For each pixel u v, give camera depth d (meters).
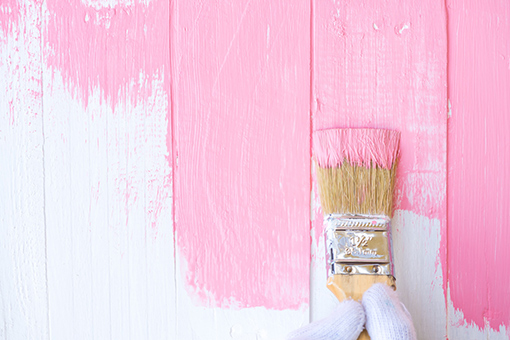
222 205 0.93
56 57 0.92
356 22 0.93
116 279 0.93
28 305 0.93
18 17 0.92
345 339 0.76
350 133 0.87
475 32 0.93
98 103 0.93
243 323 0.93
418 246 0.93
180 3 0.92
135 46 0.92
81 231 0.93
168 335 0.94
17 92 0.92
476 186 0.93
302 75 0.93
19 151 0.92
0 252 0.92
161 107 0.93
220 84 0.93
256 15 0.92
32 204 0.93
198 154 0.93
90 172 0.93
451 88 0.93
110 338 0.93
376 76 0.93
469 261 0.93
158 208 0.93
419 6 0.93
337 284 0.82
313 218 0.93
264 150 0.93
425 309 0.93
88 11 0.92
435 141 0.93
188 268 0.94
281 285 0.93
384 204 0.85
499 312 0.93
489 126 0.93
